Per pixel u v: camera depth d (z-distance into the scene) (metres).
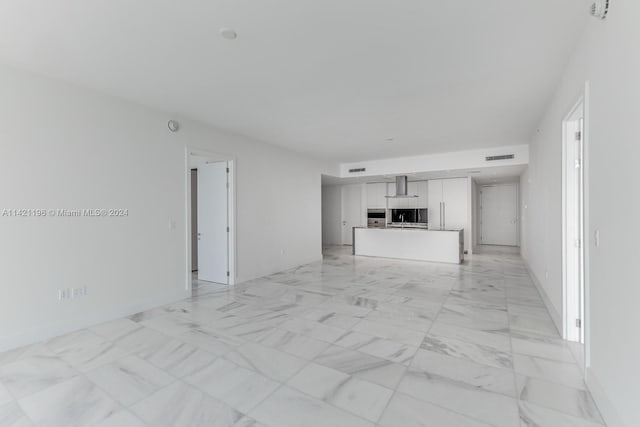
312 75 3.07
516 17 2.15
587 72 2.20
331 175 8.16
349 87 3.35
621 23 1.61
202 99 3.68
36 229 2.97
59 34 2.32
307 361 2.57
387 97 3.64
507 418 1.84
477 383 2.22
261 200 5.82
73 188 3.23
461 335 3.08
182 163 4.34
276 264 6.19
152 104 3.84
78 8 2.00
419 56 2.71
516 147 6.28
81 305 3.29
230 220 5.19
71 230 3.21
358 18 2.16
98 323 3.41
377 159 7.84
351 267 6.79
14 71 2.85
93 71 2.95
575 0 1.96
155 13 2.08
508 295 4.51
